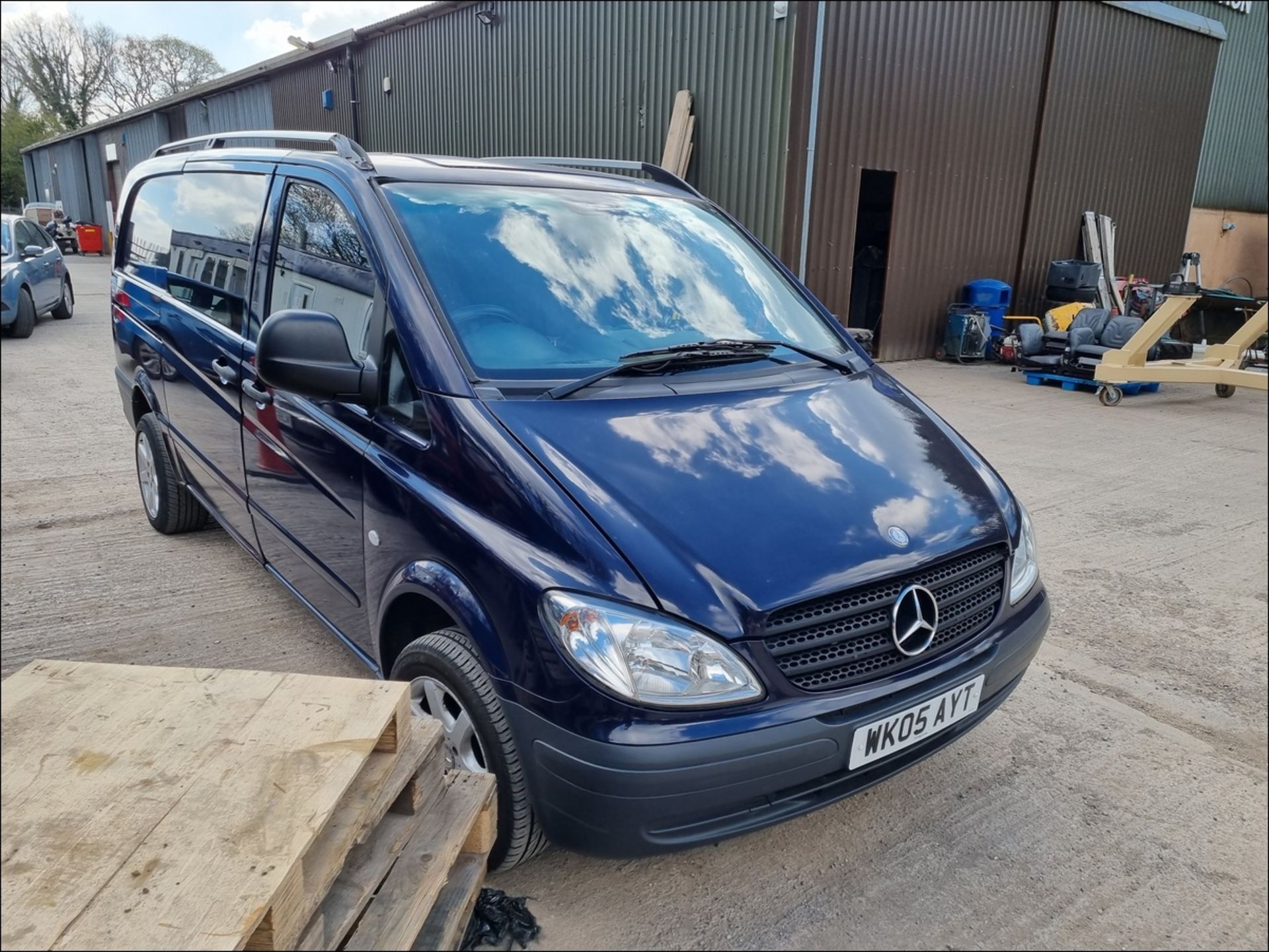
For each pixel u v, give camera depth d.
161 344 4.04
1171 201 15.10
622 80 11.17
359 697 1.85
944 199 11.57
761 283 3.39
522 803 2.11
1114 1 12.47
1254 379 8.76
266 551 3.38
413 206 2.81
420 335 2.46
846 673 2.08
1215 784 2.87
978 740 3.08
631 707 1.89
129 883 1.38
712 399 2.61
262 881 1.39
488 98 13.18
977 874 2.43
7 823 1.50
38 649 3.37
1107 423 8.34
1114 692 3.43
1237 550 5.01
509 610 2.04
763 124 9.78
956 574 2.30
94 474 5.54
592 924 2.21
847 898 2.33
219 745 1.70
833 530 2.19
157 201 4.41
